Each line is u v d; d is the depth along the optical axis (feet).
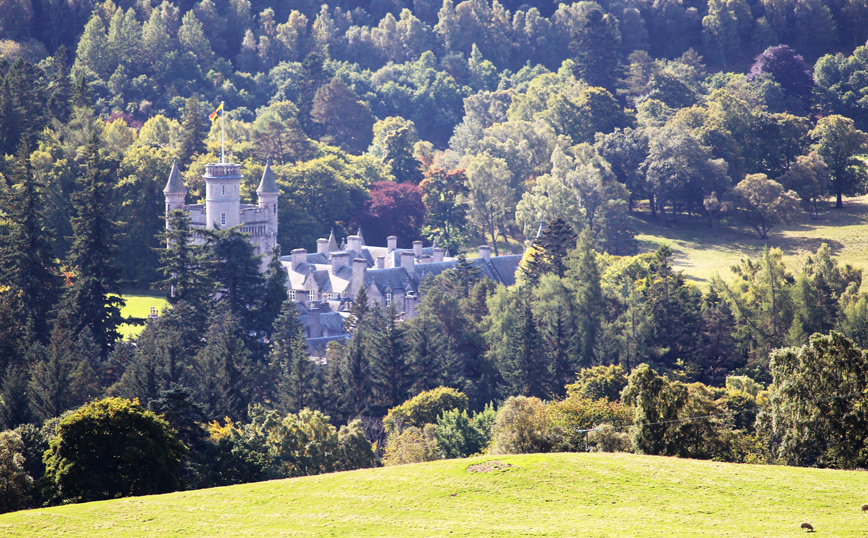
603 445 312.71
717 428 314.55
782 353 309.22
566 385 435.94
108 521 216.13
